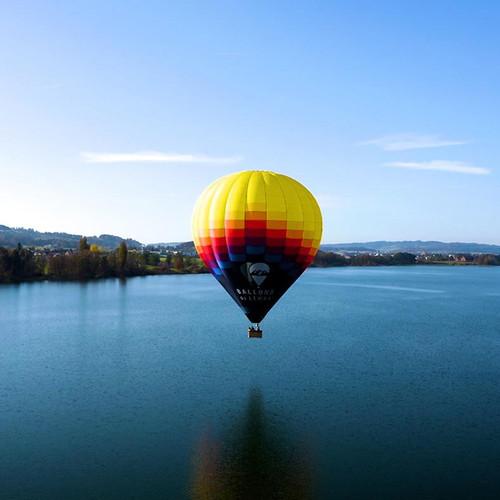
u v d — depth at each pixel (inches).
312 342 2390.5
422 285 6117.1
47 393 1577.3
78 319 3056.1
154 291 4785.9
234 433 1263.5
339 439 1233.4
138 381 1706.4
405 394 1578.5
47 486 1011.3
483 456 1144.8
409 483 1025.5
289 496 978.7
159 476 1052.5
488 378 1761.8
